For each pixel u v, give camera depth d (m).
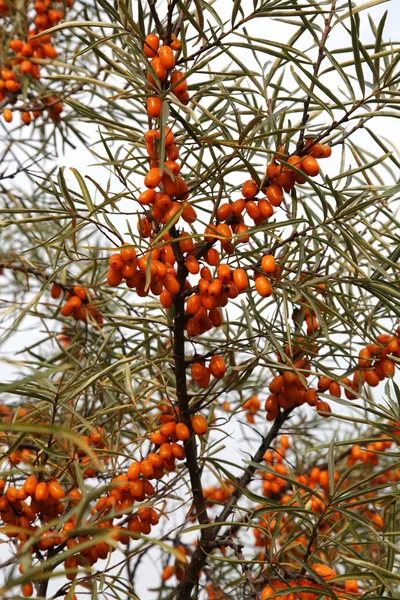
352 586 0.57
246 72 0.58
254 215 0.55
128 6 0.56
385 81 0.54
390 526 0.56
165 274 0.53
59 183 0.55
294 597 0.55
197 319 0.56
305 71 0.54
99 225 0.55
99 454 0.60
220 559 0.55
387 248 0.59
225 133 0.54
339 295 0.58
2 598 0.43
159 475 0.58
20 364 0.46
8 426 0.42
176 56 0.55
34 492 0.55
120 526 0.58
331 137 0.58
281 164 0.53
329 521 0.61
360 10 0.53
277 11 0.54
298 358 0.61
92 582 0.57
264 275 0.56
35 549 0.56
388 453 0.54
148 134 0.53
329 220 0.56
